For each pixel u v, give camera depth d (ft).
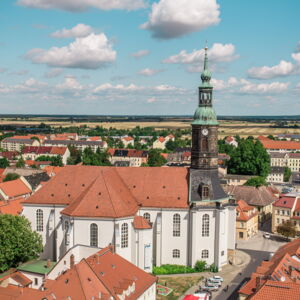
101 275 218.38
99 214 286.46
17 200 406.62
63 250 303.07
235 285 289.53
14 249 286.05
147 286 233.35
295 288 184.14
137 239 296.10
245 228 407.85
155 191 329.11
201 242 321.52
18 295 222.28
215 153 327.06
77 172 342.03
